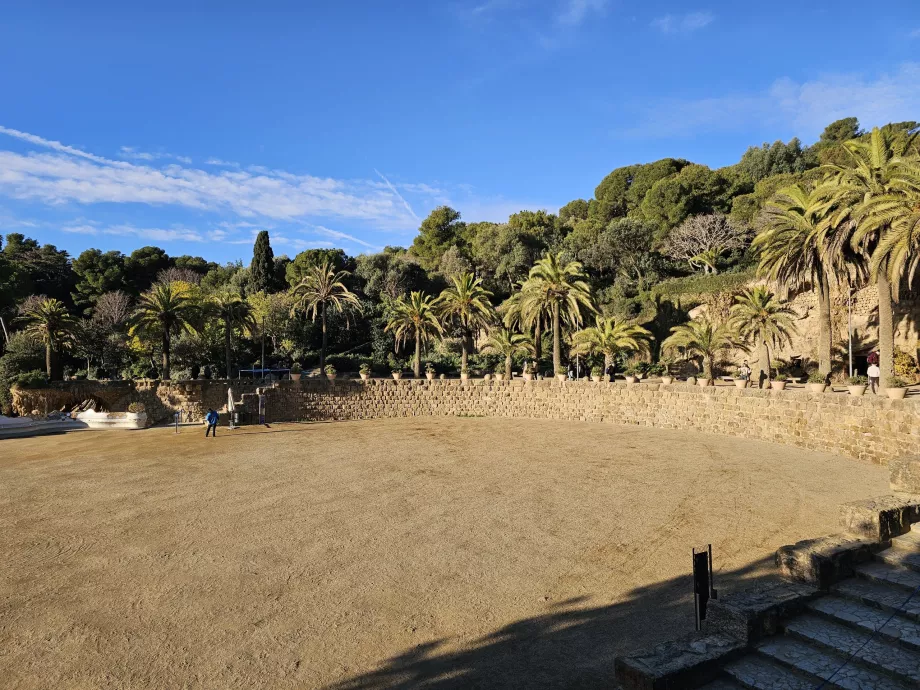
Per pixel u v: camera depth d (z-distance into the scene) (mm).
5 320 72062
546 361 59094
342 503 16344
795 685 6453
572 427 34656
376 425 36875
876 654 6730
